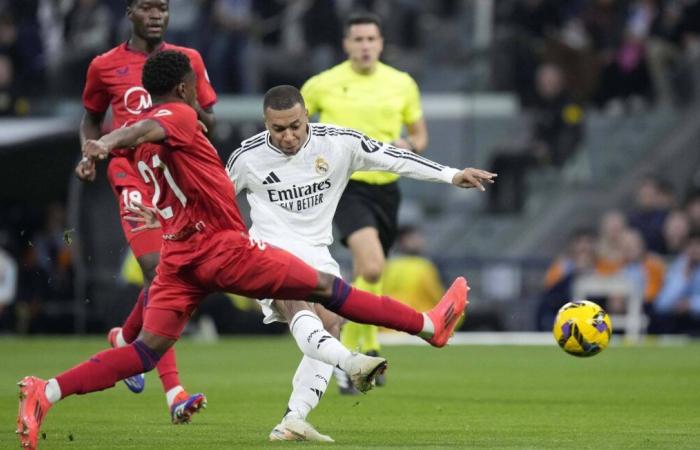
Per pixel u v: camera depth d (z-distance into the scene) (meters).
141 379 25.72
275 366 41.59
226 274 20.39
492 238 68.62
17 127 60.47
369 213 34.00
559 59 69.25
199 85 26.47
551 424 24.75
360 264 33.53
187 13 69.31
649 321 56.75
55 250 59.91
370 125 34.56
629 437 22.42
